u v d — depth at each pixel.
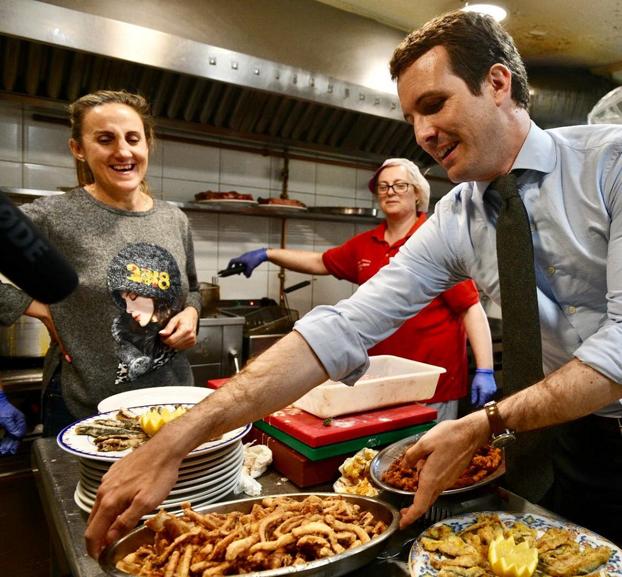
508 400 0.82
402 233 2.21
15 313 1.45
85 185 1.66
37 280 0.35
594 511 1.11
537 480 0.98
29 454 2.11
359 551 0.70
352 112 2.93
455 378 2.09
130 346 1.54
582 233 0.94
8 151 2.49
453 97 0.87
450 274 1.19
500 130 0.91
